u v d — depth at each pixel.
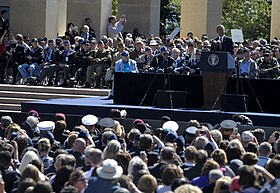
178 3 134.75
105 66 66.19
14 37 72.12
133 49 65.06
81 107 52.59
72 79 66.25
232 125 42.34
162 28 135.38
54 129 40.56
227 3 134.50
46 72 67.31
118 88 55.25
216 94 52.84
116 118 48.53
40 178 25.56
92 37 72.44
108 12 80.56
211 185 25.50
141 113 51.56
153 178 24.19
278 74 61.31
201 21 86.38
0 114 53.03
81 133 36.19
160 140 37.53
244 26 133.00
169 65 60.62
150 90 54.88
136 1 84.38
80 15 79.62
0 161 27.86
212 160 27.41
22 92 64.81
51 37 76.88
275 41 73.06
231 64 52.31
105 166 24.55
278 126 49.56
